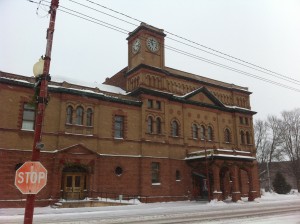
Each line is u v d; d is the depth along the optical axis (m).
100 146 36.81
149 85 42.09
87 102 36.81
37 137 9.84
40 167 9.23
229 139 51.00
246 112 54.12
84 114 36.25
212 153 40.19
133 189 37.97
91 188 34.56
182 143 44.31
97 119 37.06
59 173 32.78
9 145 30.86
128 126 39.66
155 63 44.00
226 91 53.25
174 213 24.16
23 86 32.81
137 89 40.97
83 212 25.61
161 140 41.72
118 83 49.78
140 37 44.09
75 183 34.62
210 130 48.84
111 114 38.72
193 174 43.94
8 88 32.03
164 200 39.75
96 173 35.28
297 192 69.31
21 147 31.47
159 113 42.38
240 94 54.97
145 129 40.53
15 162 30.81
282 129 76.94
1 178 29.77
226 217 20.44
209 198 38.34
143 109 40.84
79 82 41.50
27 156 31.56
